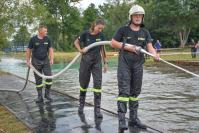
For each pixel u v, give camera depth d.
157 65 24.08
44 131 6.65
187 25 57.81
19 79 15.91
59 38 70.62
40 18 22.92
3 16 21.47
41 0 67.75
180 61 23.38
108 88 12.46
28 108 8.85
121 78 6.36
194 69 20.02
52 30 68.56
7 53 57.81
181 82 13.80
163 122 7.30
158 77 16.02
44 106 9.00
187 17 56.44
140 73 6.44
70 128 6.75
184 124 7.14
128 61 6.35
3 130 7.03
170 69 20.59
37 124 7.19
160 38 61.75
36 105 9.17
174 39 61.84
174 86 12.66
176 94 10.82
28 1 22.59
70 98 10.14
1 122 7.68
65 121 7.29
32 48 9.52
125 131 6.34
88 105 8.88
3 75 18.27
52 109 8.57
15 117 8.02
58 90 11.90
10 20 21.92
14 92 11.67
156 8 57.28
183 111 8.36
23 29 22.72
